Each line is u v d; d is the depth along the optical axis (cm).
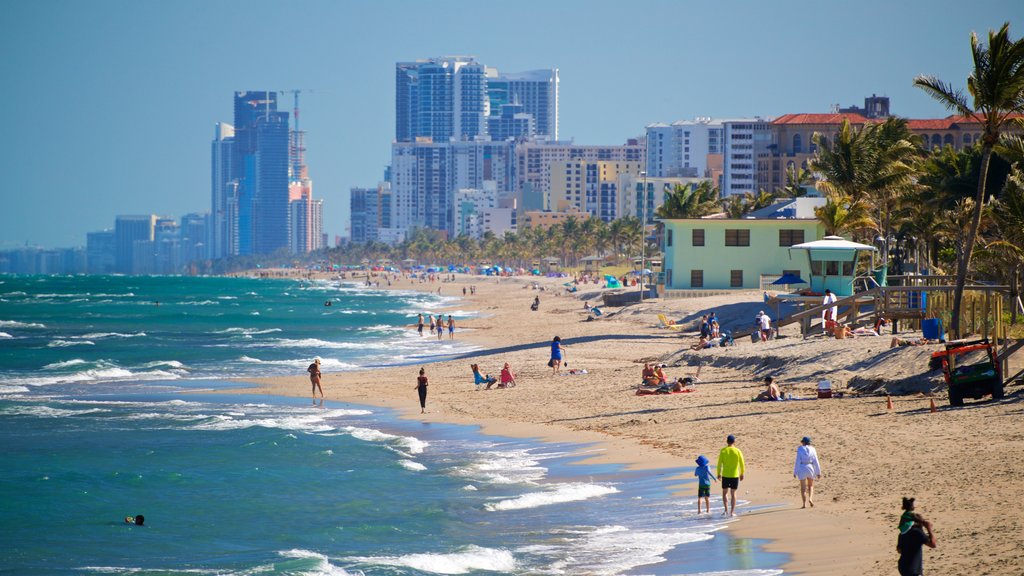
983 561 3062
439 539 4216
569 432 6475
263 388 9675
